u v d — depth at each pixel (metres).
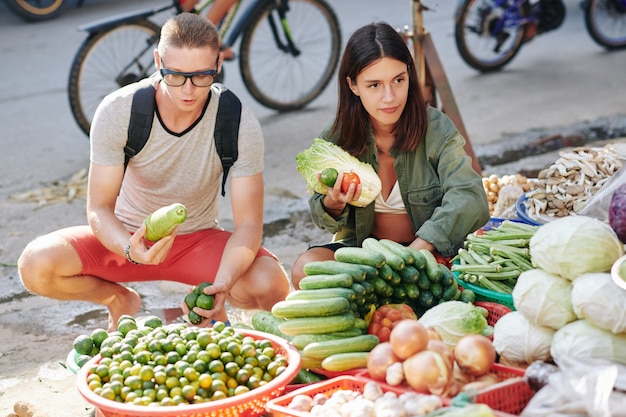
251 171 3.38
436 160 3.36
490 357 2.46
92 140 3.31
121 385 2.47
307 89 8.35
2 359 3.78
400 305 2.85
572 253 2.48
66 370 3.66
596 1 8.91
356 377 2.52
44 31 11.17
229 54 7.24
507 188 4.08
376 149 3.40
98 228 3.29
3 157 6.86
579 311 2.44
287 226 5.32
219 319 3.28
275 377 2.57
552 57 9.10
